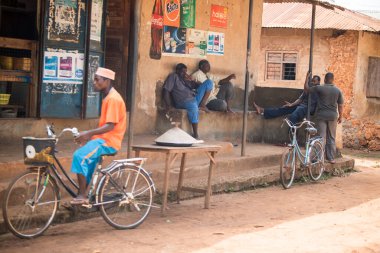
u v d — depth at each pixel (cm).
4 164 779
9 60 969
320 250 683
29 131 965
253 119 1377
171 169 954
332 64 1945
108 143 715
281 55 2039
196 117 1192
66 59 983
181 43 1257
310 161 1185
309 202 988
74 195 711
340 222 843
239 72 1423
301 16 1984
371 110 2023
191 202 922
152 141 1092
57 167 819
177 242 688
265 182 1102
